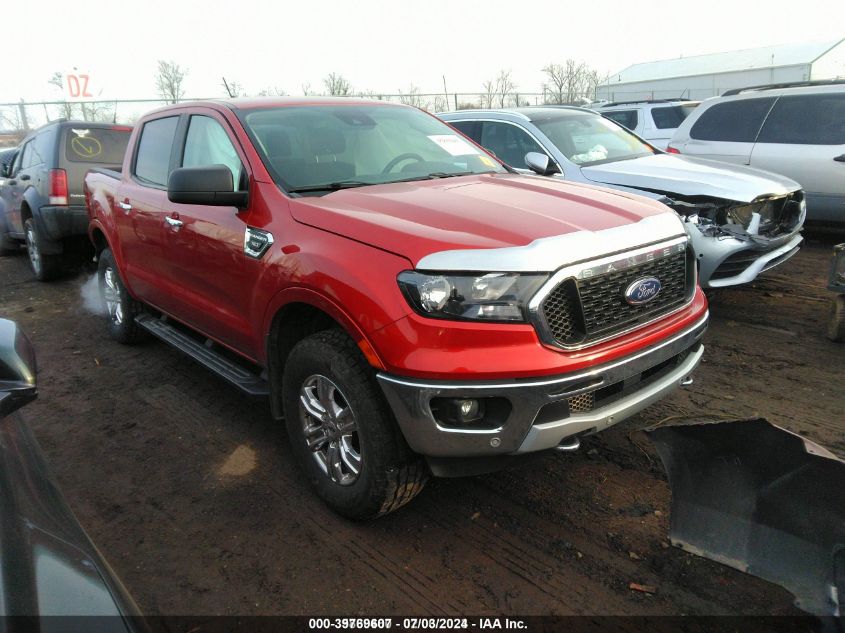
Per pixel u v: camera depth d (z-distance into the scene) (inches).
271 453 145.3
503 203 118.0
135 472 139.6
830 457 92.1
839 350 189.0
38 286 316.5
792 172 300.4
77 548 57.1
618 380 103.3
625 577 103.0
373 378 105.5
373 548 112.6
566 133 265.4
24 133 855.1
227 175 128.6
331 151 144.1
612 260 103.5
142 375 192.4
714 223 205.0
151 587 105.0
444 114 310.2
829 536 91.3
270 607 100.2
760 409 154.8
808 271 273.7
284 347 128.1
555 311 98.4
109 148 313.4
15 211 345.4
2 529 51.2
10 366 67.7
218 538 116.8
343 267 104.6
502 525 117.0
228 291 138.9
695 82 1962.4
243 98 161.2
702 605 96.9
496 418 97.7
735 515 101.0
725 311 228.1
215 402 172.2
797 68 1802.4
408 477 107.3
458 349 95.0
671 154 269.1
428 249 98.2
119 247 194.5
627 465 133.3
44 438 155.8
